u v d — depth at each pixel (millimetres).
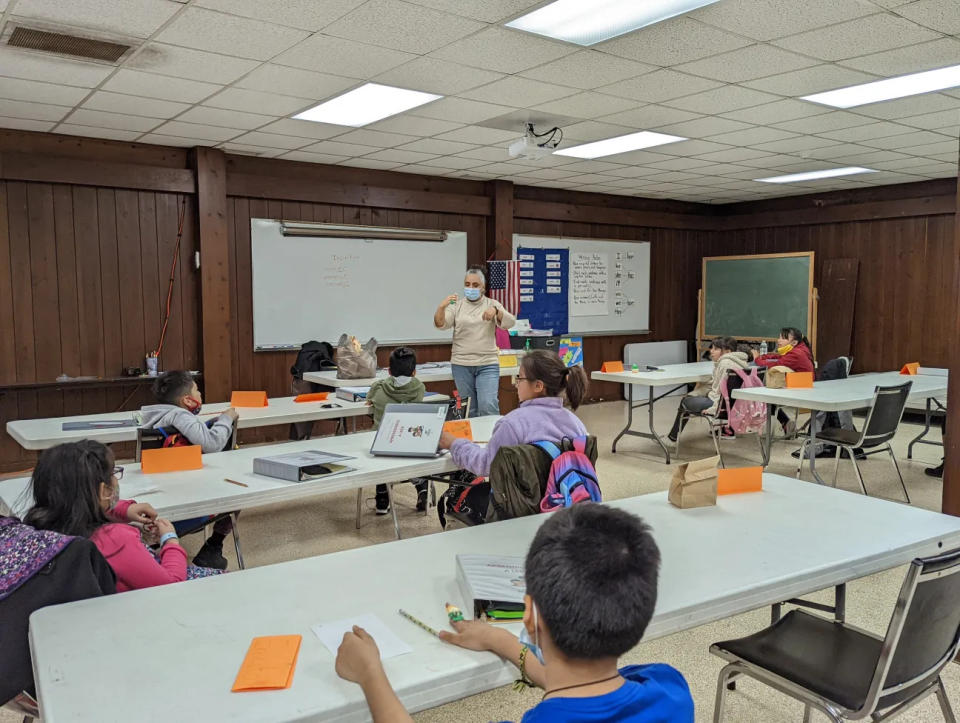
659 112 4855
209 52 3592
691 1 3020
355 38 3418
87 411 5617
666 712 911
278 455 2846
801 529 1994
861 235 8406
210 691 1143
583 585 896
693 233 9719
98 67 3809
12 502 2242
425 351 7402
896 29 3330
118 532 1752
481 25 3270
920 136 5617
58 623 1394
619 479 5102
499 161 6535
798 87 4277
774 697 2342
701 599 1515
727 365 5410
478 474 2533
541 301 8320
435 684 1192
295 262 6527
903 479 5078
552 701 899
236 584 1595
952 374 3166
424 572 1668
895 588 3230
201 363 6070
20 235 5262
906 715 2215
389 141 5684
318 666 1229
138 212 5734
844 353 8461
